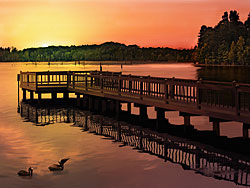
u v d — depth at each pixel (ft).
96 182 48.65
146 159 58.18
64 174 51.60
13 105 123.75
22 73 132.05
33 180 49.37
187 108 68.69
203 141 69.21
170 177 49.93
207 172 51.85
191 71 467.93
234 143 66.90
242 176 50.11
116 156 59.93
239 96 58.90
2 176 50.78
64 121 92.63
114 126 84.99
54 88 120.57
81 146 66.44
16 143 69.15
